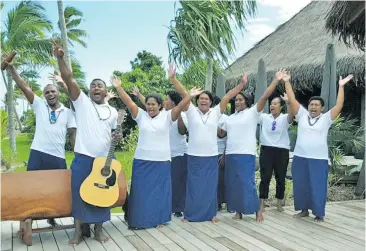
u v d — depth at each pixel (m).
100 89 3.98
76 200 3.86
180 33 7.12
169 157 4.49
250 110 4.70
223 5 7.30
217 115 4.62
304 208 4.89
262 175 5.15
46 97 4.11
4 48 10.90
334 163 6.77
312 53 10.34
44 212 3.83
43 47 11.48
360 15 5.85
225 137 5.09
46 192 3.83
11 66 4.05
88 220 3.84
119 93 4.33
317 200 4.71
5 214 3.71
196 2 7.10
